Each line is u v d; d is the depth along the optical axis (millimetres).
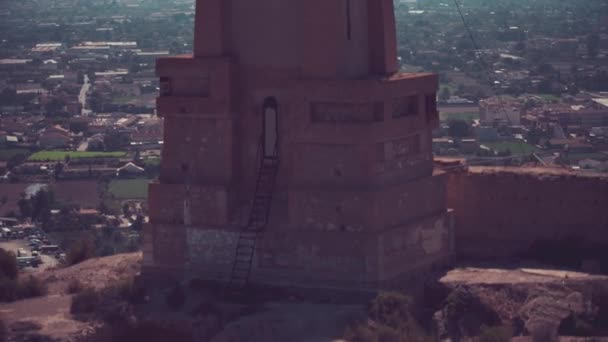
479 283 54406
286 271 54375
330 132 53562
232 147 55625
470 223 60438
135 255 63688
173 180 56531
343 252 53375
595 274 56438
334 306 52500
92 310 53750
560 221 59156
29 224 146375
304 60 54625
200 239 55688
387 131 54000
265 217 54906
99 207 158125
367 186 53500
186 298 54281
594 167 153625
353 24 55438
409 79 55281
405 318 51375
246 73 55906
